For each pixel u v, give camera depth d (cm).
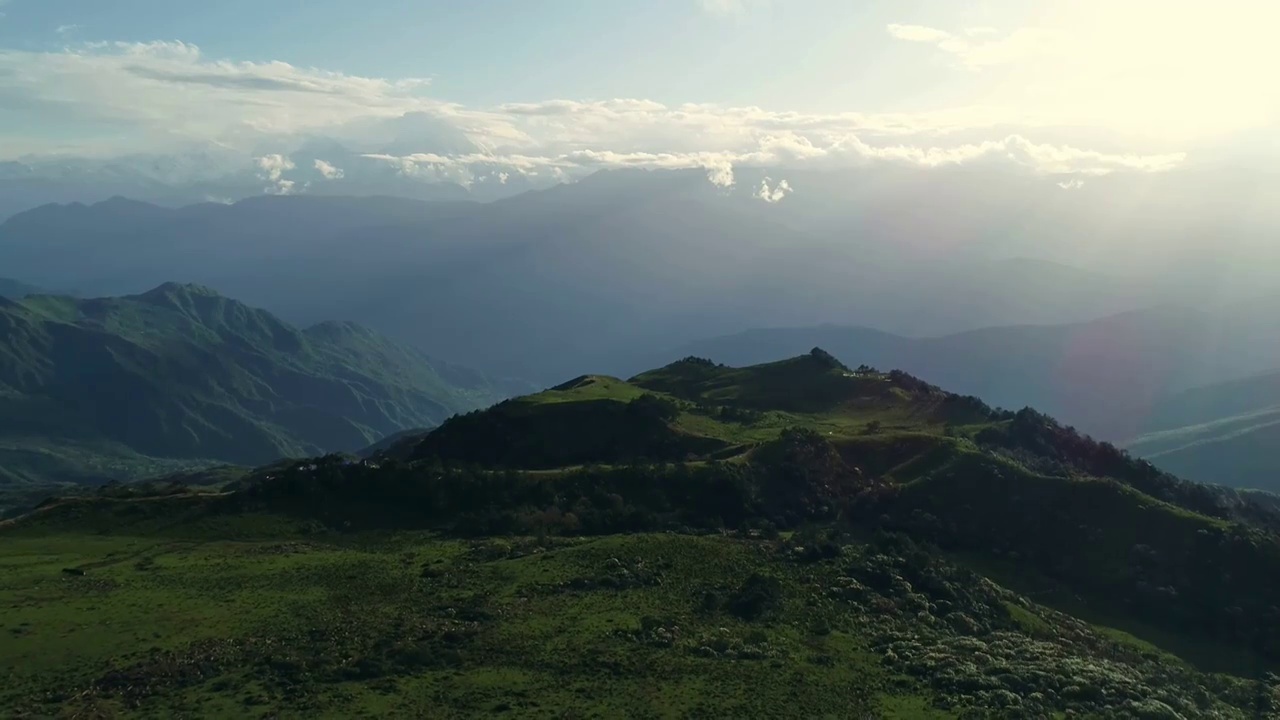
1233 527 12344
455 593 9400
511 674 7400
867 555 10969
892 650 8469
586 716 6650
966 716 7031
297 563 10462
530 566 10288
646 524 12250
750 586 9644
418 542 11694
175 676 7150
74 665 7350
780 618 9062
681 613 8994
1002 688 7569
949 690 7594
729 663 7850
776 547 11244
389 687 7069
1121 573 11844
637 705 6888
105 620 8381
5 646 7644
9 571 9925
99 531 11925
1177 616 11069
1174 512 12631
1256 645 10562
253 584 9631
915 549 11519
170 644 7838
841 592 9831
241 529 12019
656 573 10112
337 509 12788
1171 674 9194
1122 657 9631
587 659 7744
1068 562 12238
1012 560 12362
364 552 11144
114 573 9944
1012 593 11138
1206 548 11925
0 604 8725
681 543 11075
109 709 6550
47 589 9262
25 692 6819
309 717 6500
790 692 7325
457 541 11662
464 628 8306
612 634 8344
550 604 9100
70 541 11412
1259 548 11719
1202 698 8444
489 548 11075
